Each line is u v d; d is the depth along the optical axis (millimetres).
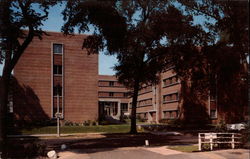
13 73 37250
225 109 42750
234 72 29219
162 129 38688
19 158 14406
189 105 44031
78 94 40188
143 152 16094
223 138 17562
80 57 40844
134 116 32250
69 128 35438
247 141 16844
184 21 27797
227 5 20172
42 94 38250
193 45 30922
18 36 18906
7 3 17969
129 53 30281
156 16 27203
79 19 21000
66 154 15688
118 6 23547
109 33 22016
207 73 32906
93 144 21453
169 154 15156
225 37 26000
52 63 39062
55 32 39688
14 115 36688
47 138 28359
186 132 34219
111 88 81375
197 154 14766
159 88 54469
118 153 15852
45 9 19391
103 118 50750
